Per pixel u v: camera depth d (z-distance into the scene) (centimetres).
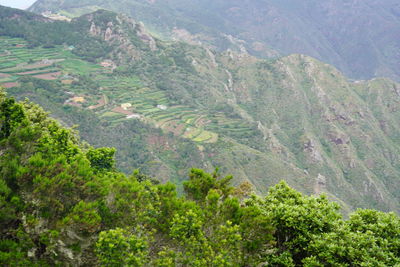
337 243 1338
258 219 1383
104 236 1116
